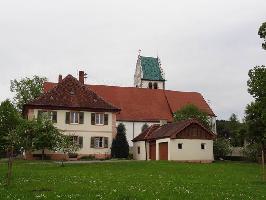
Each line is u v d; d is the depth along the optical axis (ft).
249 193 71.15
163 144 196.54
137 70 359.46
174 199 60.08
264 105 161.07
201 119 238.48
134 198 59.93
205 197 63.46
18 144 167.63
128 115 271.69
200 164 155.53
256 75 161.89
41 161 177.58
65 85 225.15
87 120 216.74
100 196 61.05
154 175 107.14
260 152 209.15
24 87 322.14
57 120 211.61
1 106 249.75
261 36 148.15
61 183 79.61
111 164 148.66
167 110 286.46
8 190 67.10
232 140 258.37
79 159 208.44
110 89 288.10
